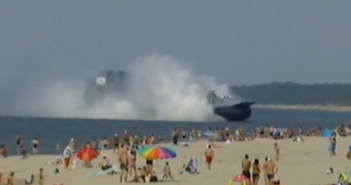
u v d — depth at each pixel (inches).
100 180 6417.3
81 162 7839.6
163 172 6525.6
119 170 6855.3
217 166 7529.5
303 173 6663.4
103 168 7037.4
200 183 6008.9
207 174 6732.3
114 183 6141.7
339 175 6043.3
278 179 6023.6
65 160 7652.6
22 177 7012.8
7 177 6865.2
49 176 6988.2
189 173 6786.4
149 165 6289.4
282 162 7864.2
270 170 5521.7
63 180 6614.2
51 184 6373.0
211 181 6156.5
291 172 6756.9
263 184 5792.3
